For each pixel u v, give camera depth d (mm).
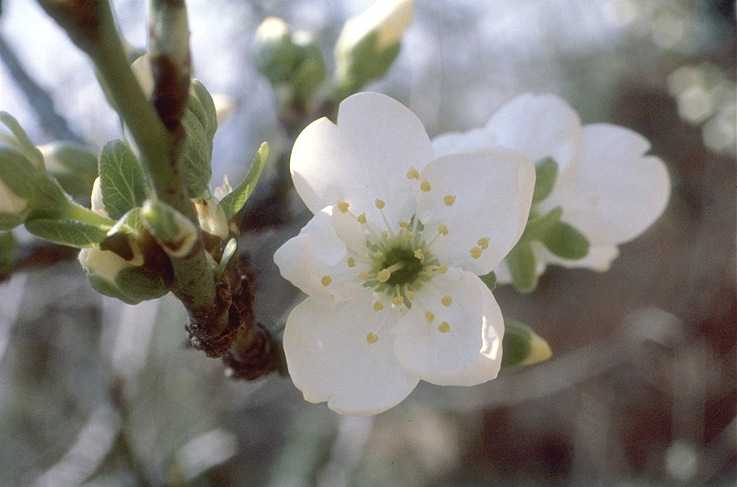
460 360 100
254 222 131
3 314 184
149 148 80
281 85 133
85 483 162
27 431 284
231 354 102
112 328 176
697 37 379
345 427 216
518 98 119
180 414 228
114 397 151
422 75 276
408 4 133
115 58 76
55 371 277
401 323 103
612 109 423
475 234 103
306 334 101
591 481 377
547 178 112
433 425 355
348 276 103
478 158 102
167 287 88
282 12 258
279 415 266
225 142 250
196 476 169
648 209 122
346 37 134
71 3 74
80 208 91
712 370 380
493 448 390
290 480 230
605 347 396
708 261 395
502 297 424
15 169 89
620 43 417
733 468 348
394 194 103
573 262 121
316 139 102
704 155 405
